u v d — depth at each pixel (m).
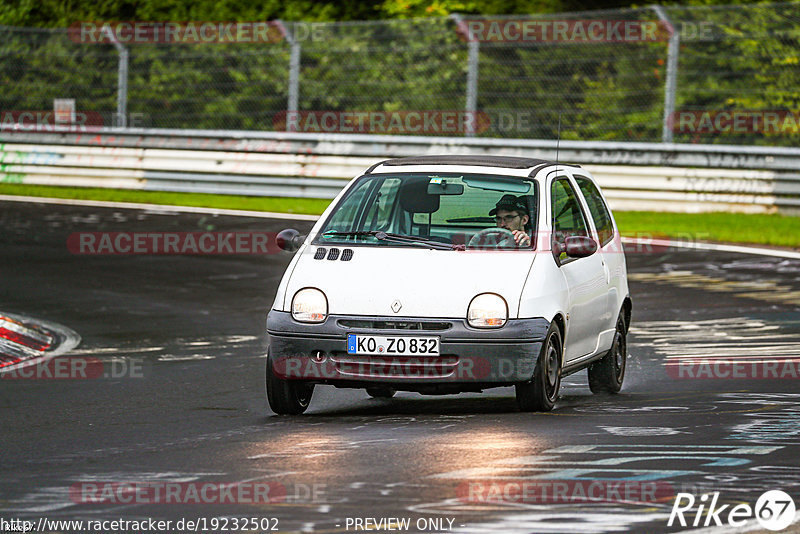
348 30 85.12
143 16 95.44
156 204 71.38
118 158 77.00
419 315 25.97
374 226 29.02
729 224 65.19
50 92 88.25
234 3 95.94
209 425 25.95
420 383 25.88
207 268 53.19
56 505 18.84
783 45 79.25
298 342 26.28
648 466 21.03
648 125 78.56
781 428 24.59
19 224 63.56
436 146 71.56
